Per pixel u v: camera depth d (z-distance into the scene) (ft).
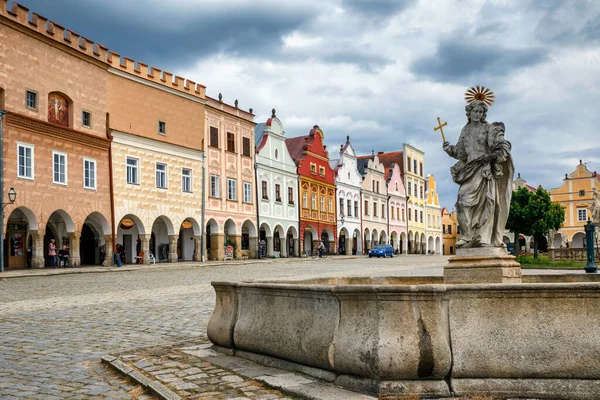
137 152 129.80
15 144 100.32
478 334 20.10
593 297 19.61
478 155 31.53
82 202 114.83
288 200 187.11
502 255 30.73
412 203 289.12
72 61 114.21
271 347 24.84
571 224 281.95
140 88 131.64
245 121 167.22
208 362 26.14
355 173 233.35
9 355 30.30
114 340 34.32
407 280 39.65
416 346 19.70
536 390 19.42
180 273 101.81
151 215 132.57
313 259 176.96
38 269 102.42
